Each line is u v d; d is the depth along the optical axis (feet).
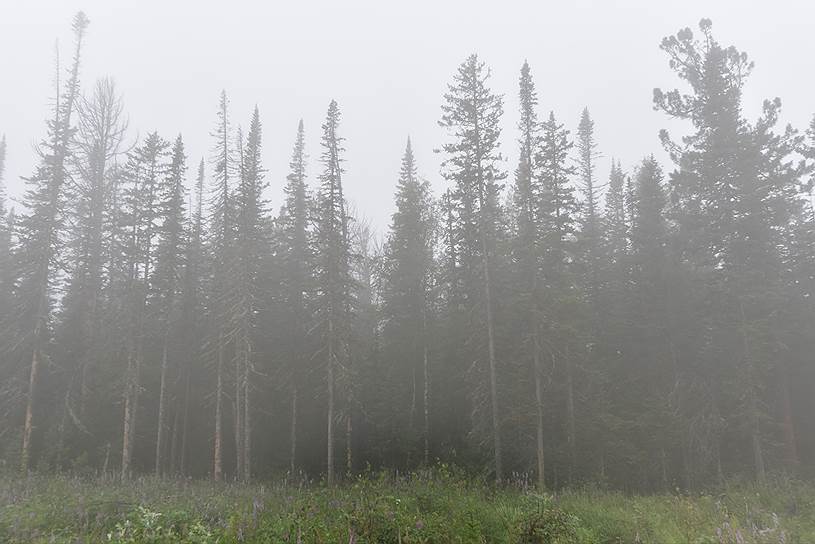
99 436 99.96
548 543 34.99
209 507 48.06
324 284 92.02
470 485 62.54
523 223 83.66
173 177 100.58
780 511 45.85
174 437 102.68
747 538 33.55
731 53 81.56
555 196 82.79
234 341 99.50
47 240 92.79
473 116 87.15
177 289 101.55
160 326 98.63
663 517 40.65
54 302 105.91
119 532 36.94
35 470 85.97
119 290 102.06
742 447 83.61
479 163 86.63
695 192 81.76
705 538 33.12
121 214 97.86
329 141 98.17
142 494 59.31
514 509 43.16
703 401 81.15
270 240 104.88
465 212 90.07
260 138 105.70
